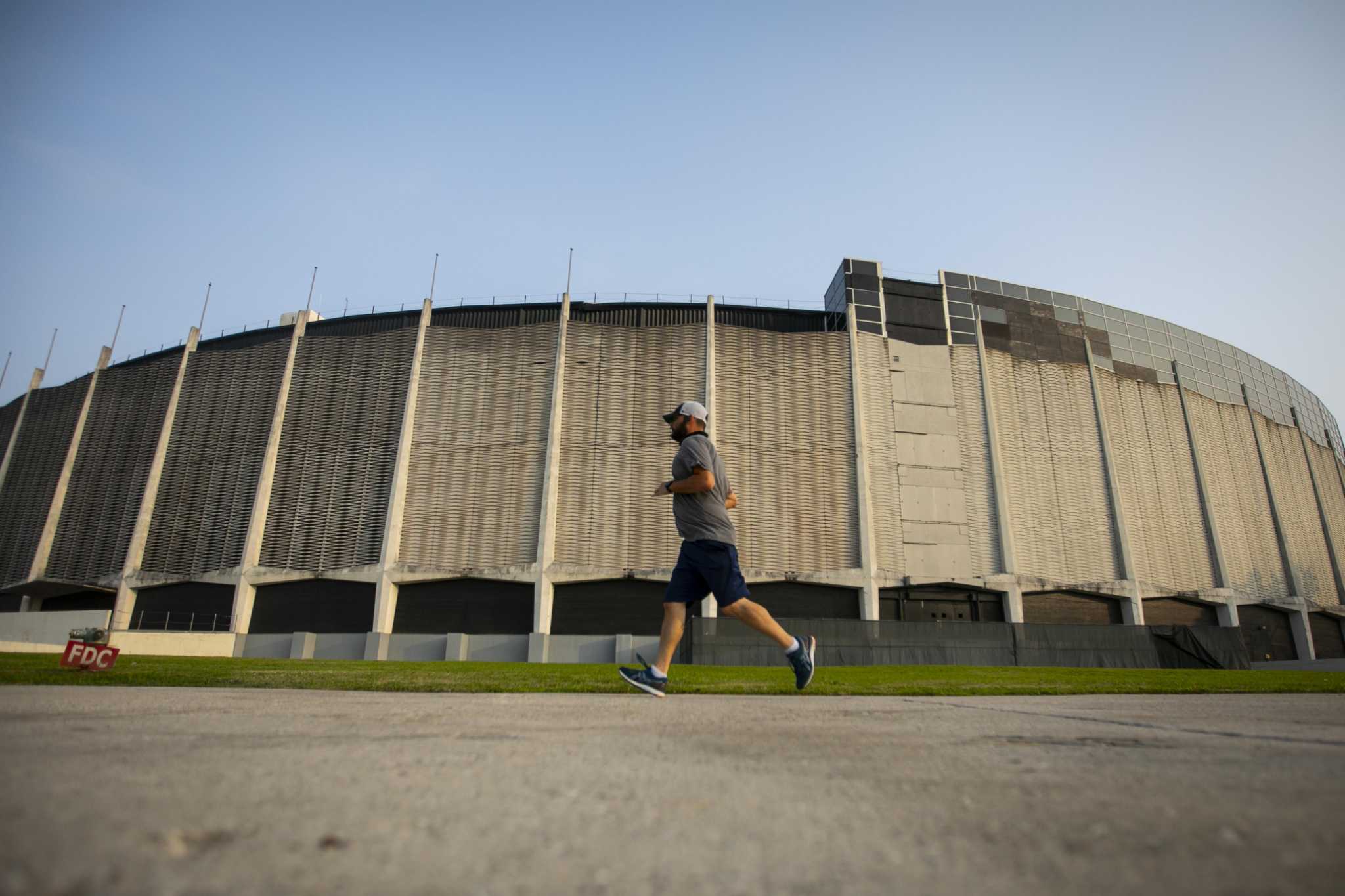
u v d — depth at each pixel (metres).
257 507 31.72
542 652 26.52
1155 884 1.06
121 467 35.22
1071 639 21.94
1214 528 37.88
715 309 35.22
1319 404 51.41
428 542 30.50
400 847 1.20
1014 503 33.75
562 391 32.47
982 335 36.44
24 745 2.00
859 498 31.97
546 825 1.36
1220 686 8.41
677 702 4.35
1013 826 1.38
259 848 1.16
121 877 0.98
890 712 3.72
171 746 2.06
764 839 1.29
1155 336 40.88
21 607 35.25
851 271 36.00
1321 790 1.67
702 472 4.75
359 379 33.28
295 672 7.74
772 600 30.52
